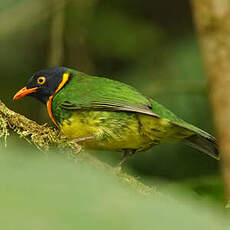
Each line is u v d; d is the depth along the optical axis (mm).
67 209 1093
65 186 1133
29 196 1104
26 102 15070
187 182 7754
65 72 9789
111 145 8812
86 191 1133
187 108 12617
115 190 1169
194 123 12641
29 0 14164
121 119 8477
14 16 14148
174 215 1163
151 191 5512
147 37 15242
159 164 12523
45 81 9773
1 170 1142
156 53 14883
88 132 8766
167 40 16062
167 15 16984
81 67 14445
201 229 1151
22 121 6207
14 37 14891
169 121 8094
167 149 12516
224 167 9578
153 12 16875
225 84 9891
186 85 12633
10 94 15062
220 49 9984
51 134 6355
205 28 10148
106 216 1097
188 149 12539
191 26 16922
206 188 7664
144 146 8875
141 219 1116
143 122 8391
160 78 13859
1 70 15078
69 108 8828
